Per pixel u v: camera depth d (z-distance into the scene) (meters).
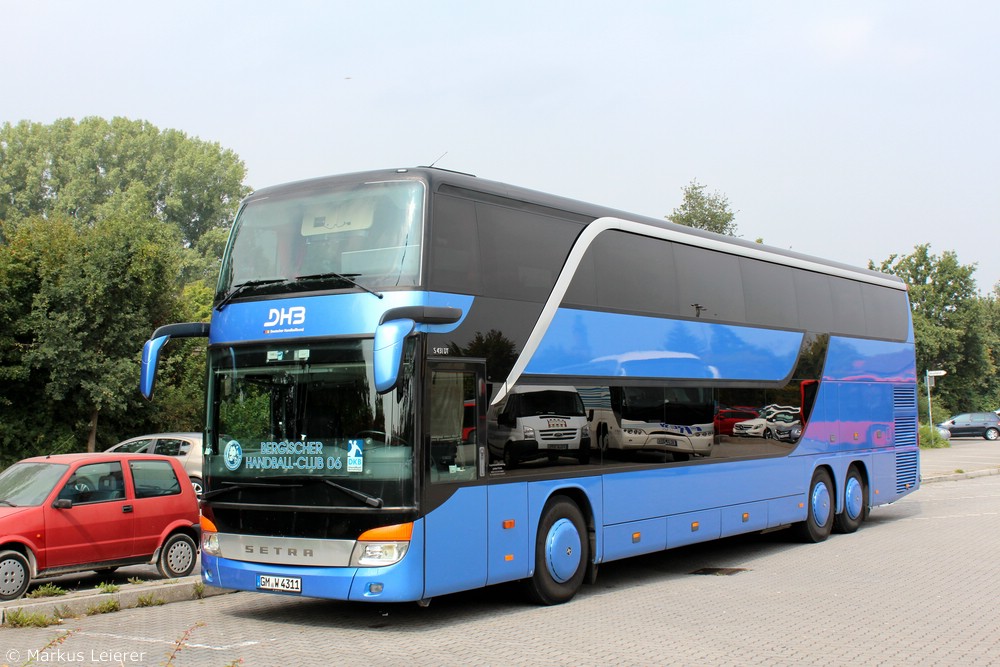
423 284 9.13
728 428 13.91
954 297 60.31
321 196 9.88
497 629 9.30
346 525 8.85
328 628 9.43
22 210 65.06
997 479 30.83
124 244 24.03
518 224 10.54
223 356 9.91
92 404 23.62
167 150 67.19
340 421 9.05
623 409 11.77
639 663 7.77
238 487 9.50
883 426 18.64
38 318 22.89
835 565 13.67
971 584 11.83
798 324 16.03
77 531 11.80
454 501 9.23
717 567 13.86
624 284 12.05
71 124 67.62
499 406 9.90
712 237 14.21
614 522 11.50
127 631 9.25
